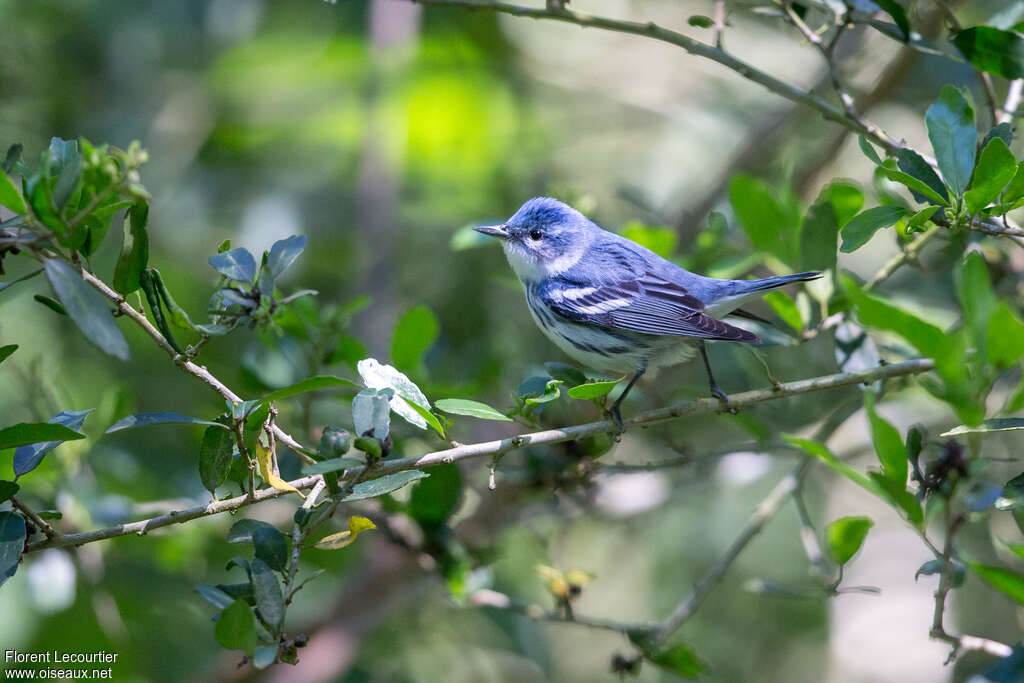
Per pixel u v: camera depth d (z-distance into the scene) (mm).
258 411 6449
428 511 9242
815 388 8008
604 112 15828
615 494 11844
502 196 14703
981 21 12445
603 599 14148
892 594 14719
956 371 5762
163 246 14016
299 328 9383
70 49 14289
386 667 12203
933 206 6785
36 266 12570
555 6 8469
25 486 9648
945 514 6285
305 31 15398
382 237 13750
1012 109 8406
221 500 6453
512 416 7266
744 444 9805
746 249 11156
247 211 14477
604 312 9672
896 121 13594
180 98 14992
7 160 6441
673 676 13453
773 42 15453
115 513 9781
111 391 10211
